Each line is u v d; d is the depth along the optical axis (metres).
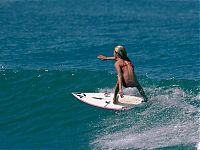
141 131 56.88
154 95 65.06
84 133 58.41
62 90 69.19
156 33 122.88
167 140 54.12
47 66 90.25
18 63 92.31
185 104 61.72
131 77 62.91
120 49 63.25
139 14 147.00
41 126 61.09
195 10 154.62
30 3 160.25
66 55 99.94
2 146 56.81
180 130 55.94
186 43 112.50
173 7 159.50
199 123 57.09
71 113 63.28
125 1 168.25
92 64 92.56
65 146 55.97
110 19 139.12
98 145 55.19
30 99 67.38
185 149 52.00
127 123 59.06
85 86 70.19
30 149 55.91
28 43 109.56
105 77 72.00
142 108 62.00
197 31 125.75
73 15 143.50
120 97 65.94
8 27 126.00
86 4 161.62
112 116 61.09
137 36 119.44
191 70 90.25
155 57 100.12
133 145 53.97
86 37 116.81
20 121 62.62
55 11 148.88
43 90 69.19
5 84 70.62
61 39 114.19
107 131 58.03
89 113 62.47
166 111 60.47
